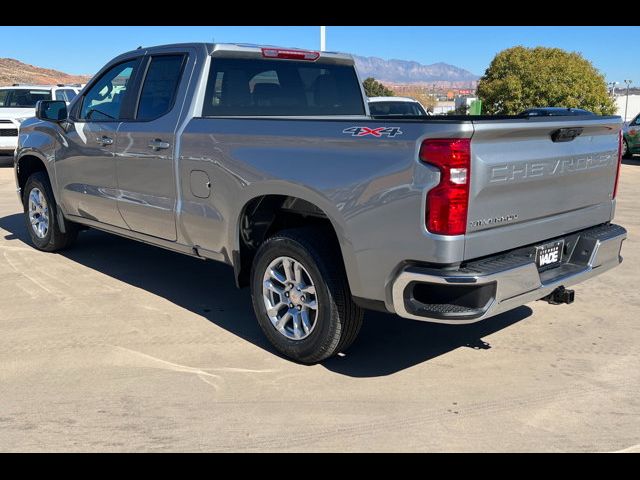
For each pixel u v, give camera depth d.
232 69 5.03
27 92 16.39
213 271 6.43
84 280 6.06
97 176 5.74
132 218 5.44
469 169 3.36
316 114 5.68
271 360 4.30
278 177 4.04
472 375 4.10
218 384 3.94
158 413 3.58
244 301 5.52
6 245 7.42
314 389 3.89
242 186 4.29
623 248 7.66
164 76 5.14
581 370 4.18
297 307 4.18
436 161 3.35
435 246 3.40
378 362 4.30
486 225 3.54
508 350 4.51
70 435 3.35
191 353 4.40
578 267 4.23
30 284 5.91
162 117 4.99
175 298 5.57
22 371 4.09
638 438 3.35
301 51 5.48
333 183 3.77
